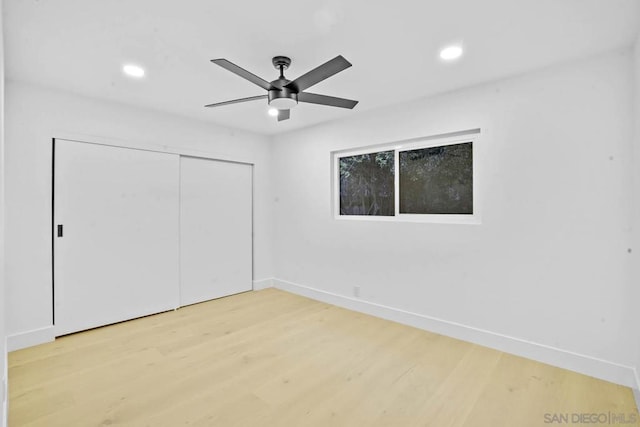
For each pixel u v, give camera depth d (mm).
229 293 4246
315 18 1802
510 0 1645
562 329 2357
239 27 1892
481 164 2717
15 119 2643
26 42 2053
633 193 2074
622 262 2131
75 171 2975
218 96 3055
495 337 2660
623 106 2111
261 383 2178
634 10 1712
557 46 2096
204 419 1820
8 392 2047
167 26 1884
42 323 2779
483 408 1916
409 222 3195
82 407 1908
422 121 3066
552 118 2371
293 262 4402
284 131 4410
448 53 2195
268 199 4684
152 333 3002
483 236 2713
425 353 2604
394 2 1657
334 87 2797
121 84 2752
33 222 2734
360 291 3625
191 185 3859
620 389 2084
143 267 3428
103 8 1709
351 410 1901
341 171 3906
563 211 2336
